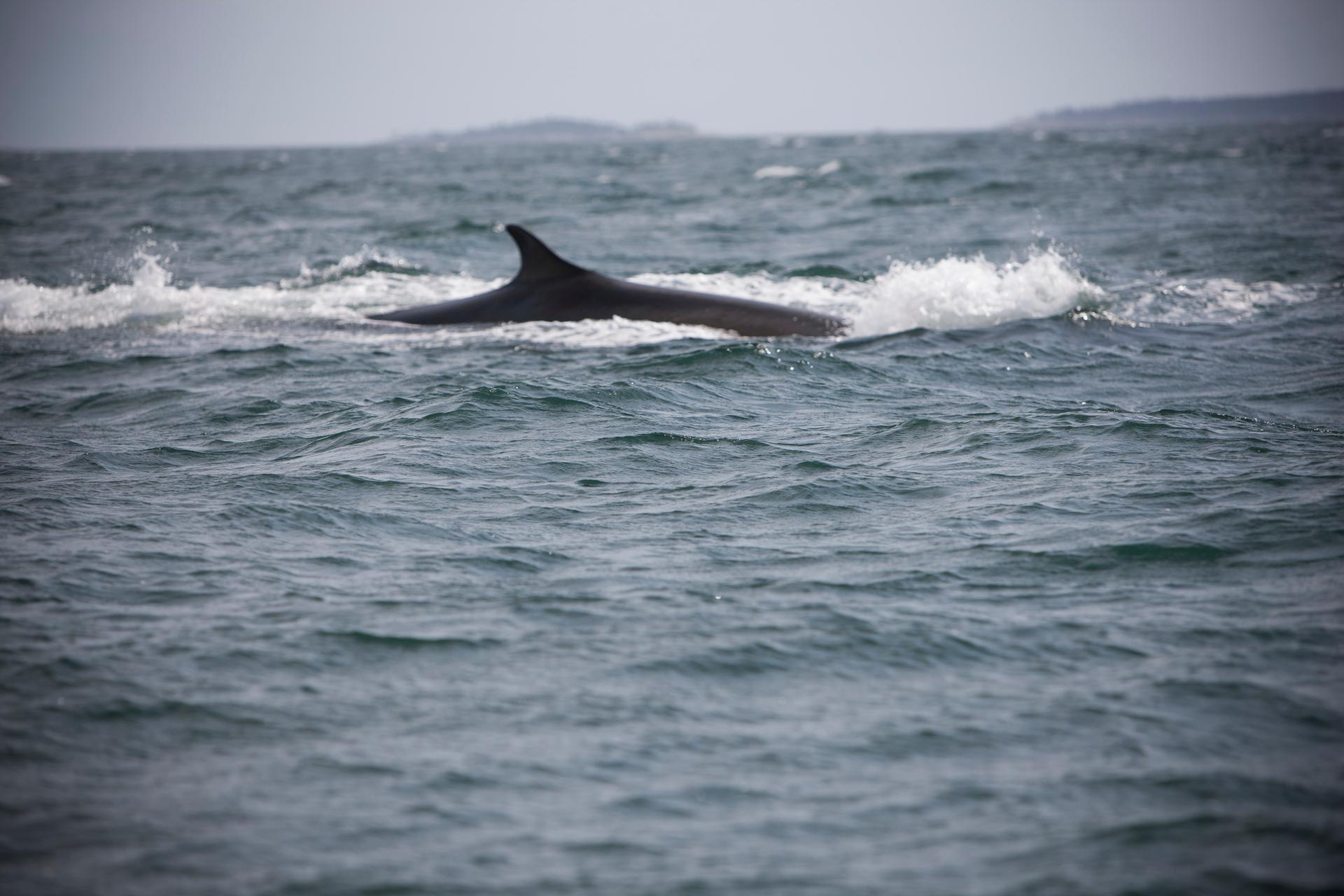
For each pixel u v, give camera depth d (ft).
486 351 194.39
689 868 57.11
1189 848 57.82
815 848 58.59
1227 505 108.58
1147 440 132.67
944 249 330.95
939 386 165.68
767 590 91.50
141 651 80.69
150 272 306.76
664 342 195.00
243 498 117.39
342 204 580.71
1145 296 236.63
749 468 126.52
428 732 70.28
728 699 74.43
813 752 67.77
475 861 57.72
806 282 269.44
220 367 189.16
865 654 80.02
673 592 91.30
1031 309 217.36
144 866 57.11
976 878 56.03
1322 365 176.35
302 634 83.61
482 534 105.91
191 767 66.33
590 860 57.77
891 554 99.04
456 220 460.55
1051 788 63.46
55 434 148.66
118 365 192.95
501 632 83.87
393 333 213.66
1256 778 63.87
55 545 102.68
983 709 72.38
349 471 127.13
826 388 164.14
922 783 64.44
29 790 63.82
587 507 114.01
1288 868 56.08
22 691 74.84
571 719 71.82
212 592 91.81
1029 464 124.77
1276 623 83.56
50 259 342.64
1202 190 519.60
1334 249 297.12
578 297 217.77
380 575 95.55
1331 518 103.96
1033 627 83.87
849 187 610.65
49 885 55.52
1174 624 83.82
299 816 61.52
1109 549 98.68
